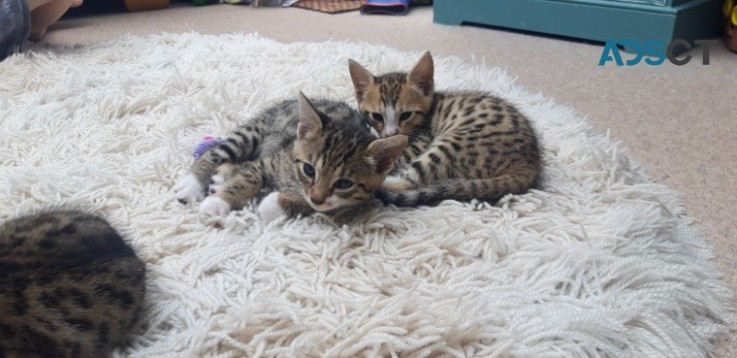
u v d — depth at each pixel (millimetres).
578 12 1100
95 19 1299
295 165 526
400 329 375
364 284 425
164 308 398
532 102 795
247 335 378
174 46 992
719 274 468
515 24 1180
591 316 393
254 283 427
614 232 483
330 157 498
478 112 603
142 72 860
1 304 324
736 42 1027
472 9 1216
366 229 488
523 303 409
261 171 554
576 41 1124
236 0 1449
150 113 719
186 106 716
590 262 444
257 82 794
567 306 408
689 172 633
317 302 408
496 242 460
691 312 427
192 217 500
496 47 1087
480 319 384
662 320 404
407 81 663
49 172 561
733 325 422
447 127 623
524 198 528
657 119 771
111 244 392
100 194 528
